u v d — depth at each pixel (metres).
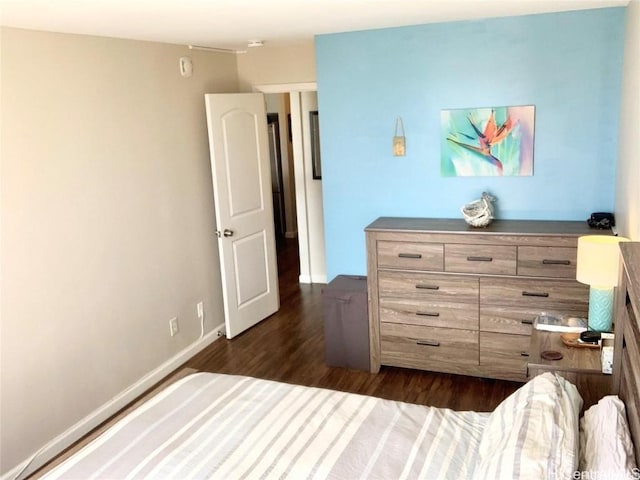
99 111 3.47
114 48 3.57
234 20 3.04
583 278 2.73
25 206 3.03
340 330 4.06
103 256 3.55
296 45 4.77
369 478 1.99
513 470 1.68
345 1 2.61
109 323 3.63
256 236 4.96
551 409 1.94
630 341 1.80
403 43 3.83
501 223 3.72
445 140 3.87
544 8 3.23
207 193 4.59
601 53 3.43
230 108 4.51
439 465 2.05
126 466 2.10
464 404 3.53
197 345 4.54
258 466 2.07
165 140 4.07
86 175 3.40
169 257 4.17
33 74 3.04
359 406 2.46
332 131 4.16
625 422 1.77
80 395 3.43
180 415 2.44
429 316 3.77
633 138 2.69
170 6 2.48
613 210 3.57
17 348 3.02
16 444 3.04
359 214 4.24
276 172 8.39
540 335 2.76
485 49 3.65
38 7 2.39
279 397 2.56
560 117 3.59
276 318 5.20
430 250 3.65
